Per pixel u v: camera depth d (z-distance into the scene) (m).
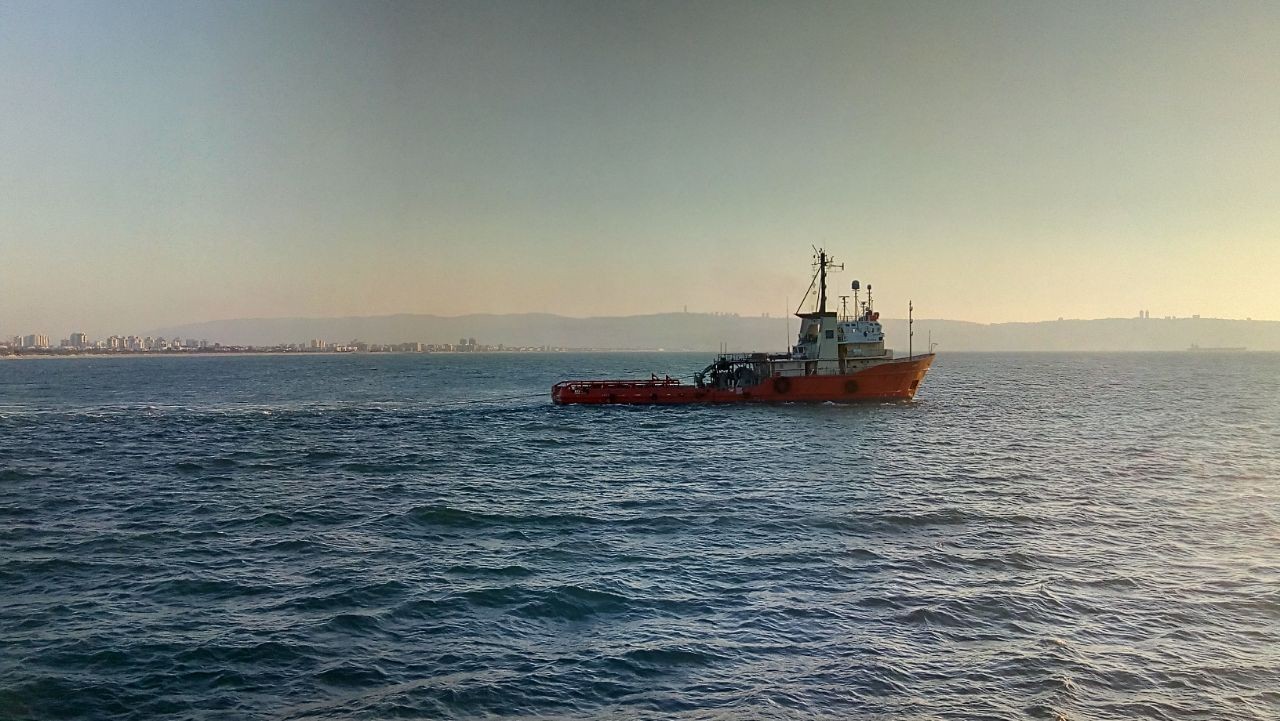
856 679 18.73
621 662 19.72
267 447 63.09
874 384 88.62
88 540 32.53
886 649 20.45
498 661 19.86
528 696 17.95
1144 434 69.69
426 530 34.00
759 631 21.70
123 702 17.77
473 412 92.81
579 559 28.97
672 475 48.00
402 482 46.38
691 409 89.06
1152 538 31.80
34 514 37.78
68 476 49.06
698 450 59.28
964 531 33.03
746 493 41.88
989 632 21.62
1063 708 17.44
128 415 90.56
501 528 34.22
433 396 125.88
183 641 21.16
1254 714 17.33
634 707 17.45
